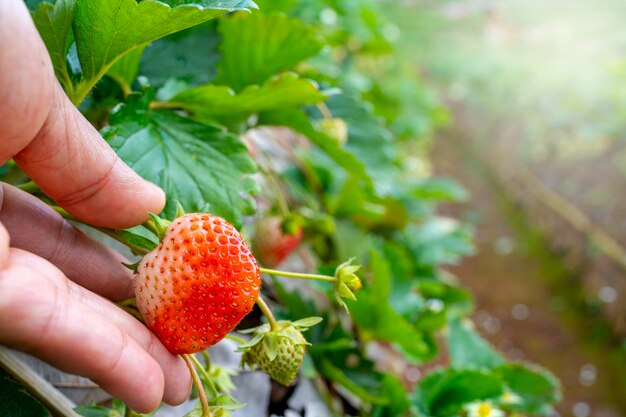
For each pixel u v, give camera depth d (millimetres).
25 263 176
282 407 354
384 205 599
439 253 671
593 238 1586
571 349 1367
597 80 2152
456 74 3541
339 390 430
